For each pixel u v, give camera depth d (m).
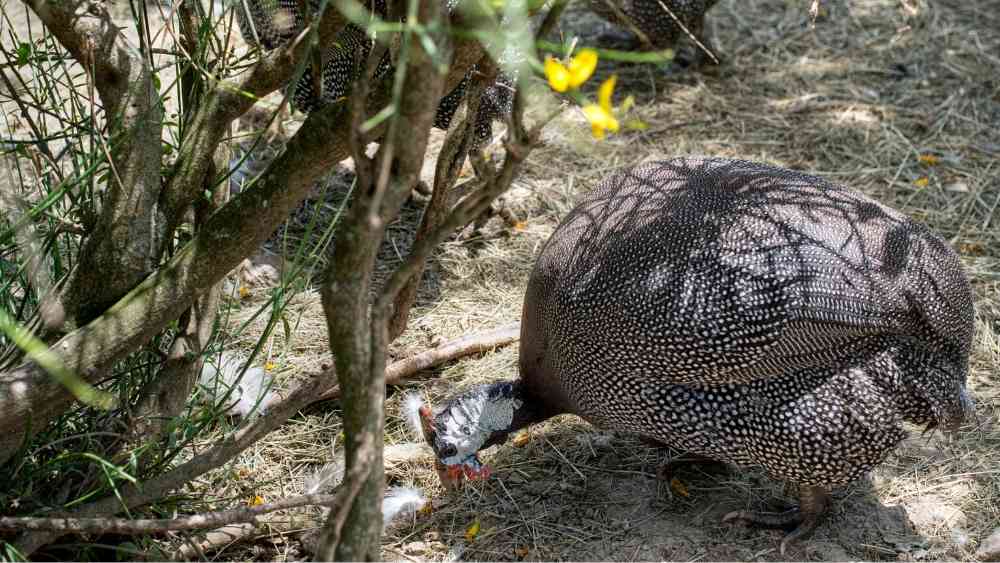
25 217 2.40
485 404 3.03
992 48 5.64
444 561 2.92
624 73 5.54
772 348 2.59
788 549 2.90
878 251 2.67
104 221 2.42
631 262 2.72
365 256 1.76
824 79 5.46
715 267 2.62
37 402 2.30
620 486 3.18
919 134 4.99
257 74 2.48
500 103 3.72
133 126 2.42
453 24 1.91
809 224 2.67
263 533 2.92
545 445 3.36
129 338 2.34
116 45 2.41
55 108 2.67
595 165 4.79
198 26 2.71
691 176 2.92
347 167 4.74
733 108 5.25
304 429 3.38
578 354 2.82
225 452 2.65
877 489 3.12
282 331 3.73
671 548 2.92
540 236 4.37
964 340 2.77
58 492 2.62
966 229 4.30
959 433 3.31
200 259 2.34
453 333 3.84
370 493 1.94
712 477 3.20
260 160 4.64
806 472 2.69
